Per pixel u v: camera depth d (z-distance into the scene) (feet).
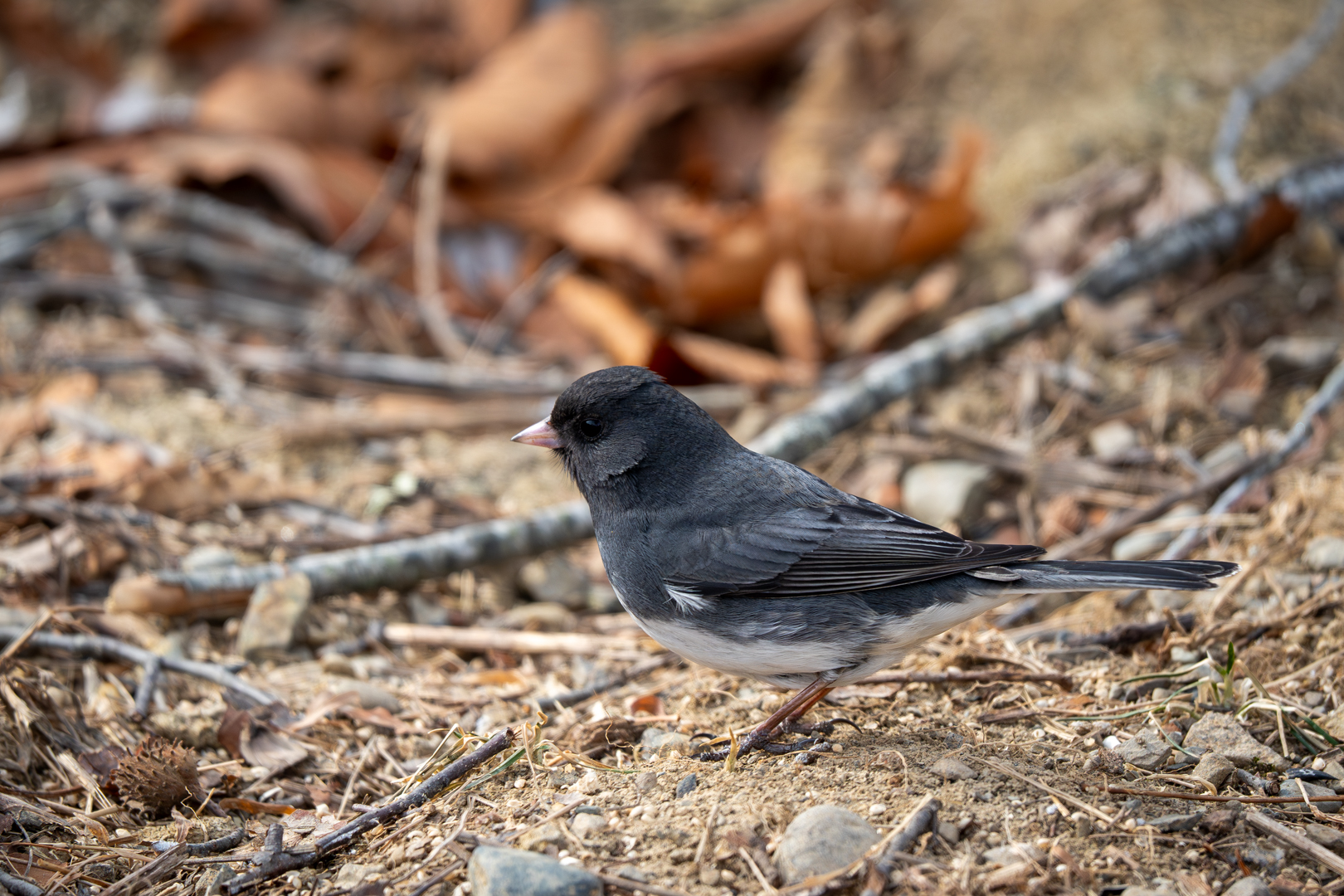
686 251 35.24
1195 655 21.58
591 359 34.68
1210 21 40.78
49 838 18.31
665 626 20.21
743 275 34.45
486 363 34.50
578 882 15.38
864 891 15.24
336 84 41.60
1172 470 28.43
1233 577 23.62
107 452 28.71
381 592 26.30
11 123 41.29
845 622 19.10
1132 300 33.27
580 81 37.78
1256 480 26.50
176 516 27.53
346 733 21.48
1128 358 32.12
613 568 20.76
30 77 42.42
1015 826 16.65
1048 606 25.48
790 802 17.24
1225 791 17.84
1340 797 17.30
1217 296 33.60
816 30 42.11
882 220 33.86
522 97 37.22
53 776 19.90
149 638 23.41
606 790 18.16
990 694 21.24
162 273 37.27
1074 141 37.65
